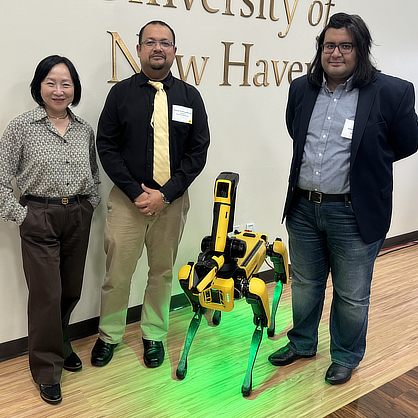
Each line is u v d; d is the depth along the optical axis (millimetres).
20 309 2230
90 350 2324
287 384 2107
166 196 2029
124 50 2193
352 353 2133
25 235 1862
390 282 3295
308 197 2014
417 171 4047
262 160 2955
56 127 1864
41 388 1939
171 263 2264
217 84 2586
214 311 2611
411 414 1927
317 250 2123
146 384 2068
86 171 1935
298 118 2021
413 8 3502
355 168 1852
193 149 2109
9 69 1923
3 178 1781
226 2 2471
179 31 2344
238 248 1941
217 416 1876
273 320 2486
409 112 1819
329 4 2961
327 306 2879
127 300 2268
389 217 2018
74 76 1833
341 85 1854
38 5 1921
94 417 1842
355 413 1924
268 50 2748
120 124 2016
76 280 2080
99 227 2379
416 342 2486
